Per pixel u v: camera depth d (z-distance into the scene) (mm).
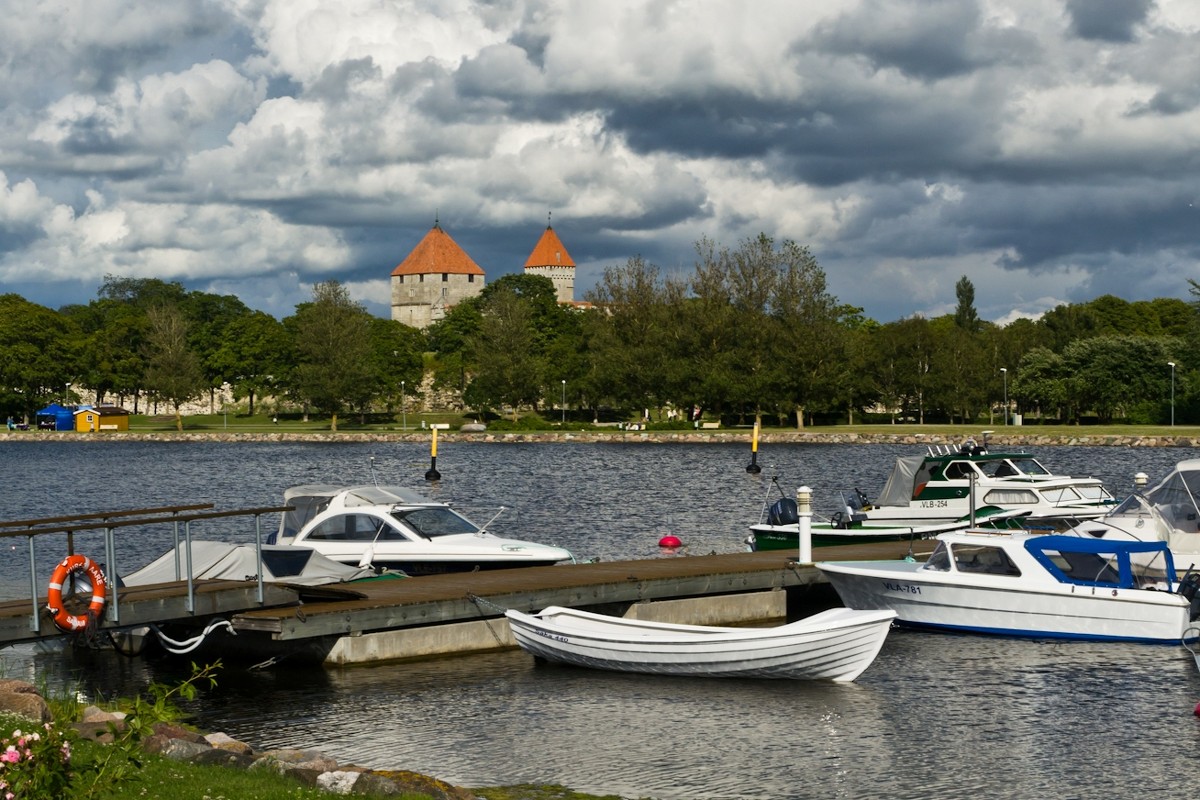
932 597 25891
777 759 17422
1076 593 24750
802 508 30281
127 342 178875
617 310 137125
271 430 153125
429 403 175000
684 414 141500
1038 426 129875
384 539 29734
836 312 126562
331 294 147500
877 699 20688
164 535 47969
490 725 19156
